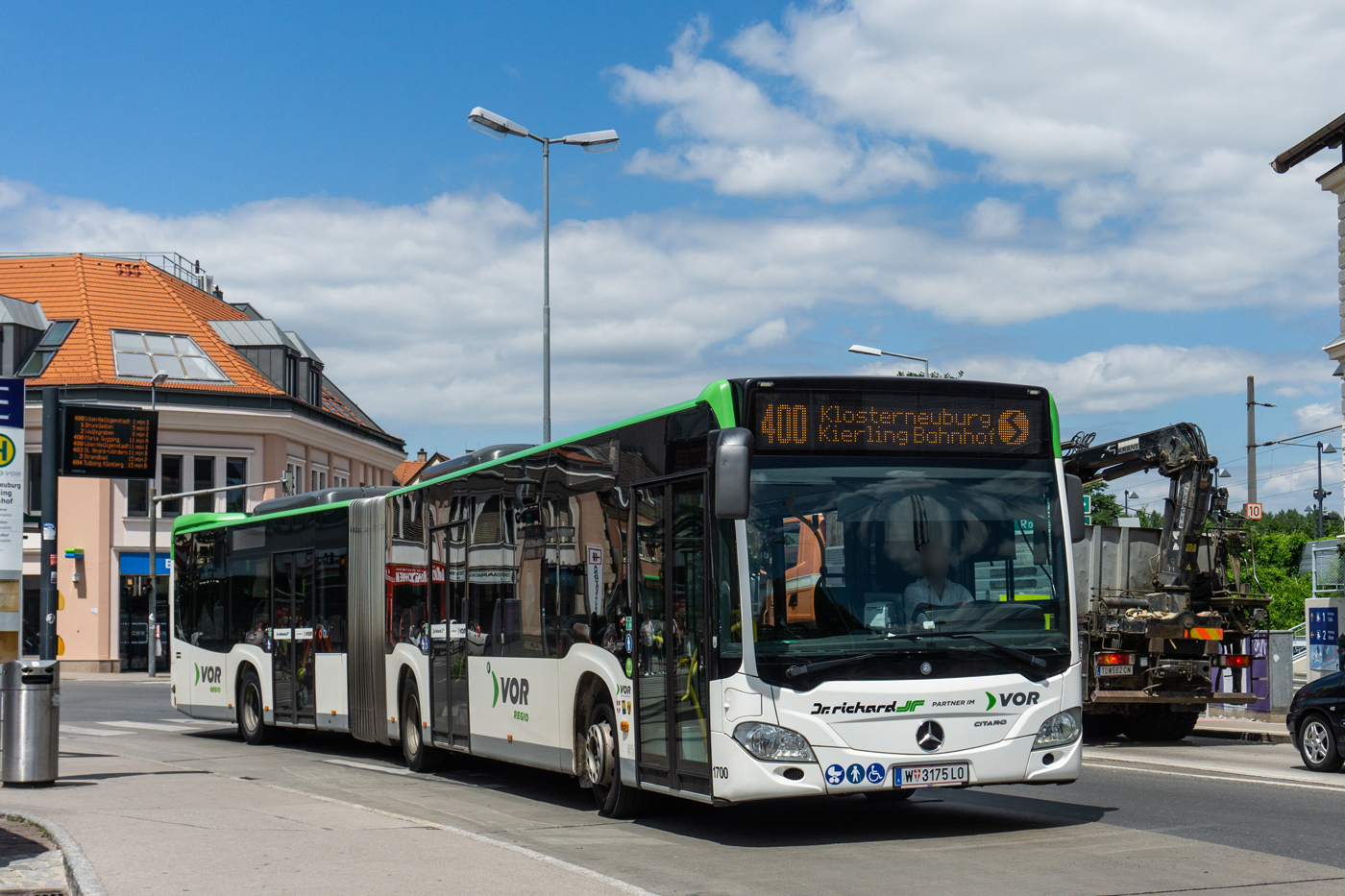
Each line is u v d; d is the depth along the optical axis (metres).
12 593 15.17
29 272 56.94
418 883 8.06
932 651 9.71
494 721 14.05
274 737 21.00
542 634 12.95
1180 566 19.17
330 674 18.80
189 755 19.14
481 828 11.20
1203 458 19.16
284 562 20.39
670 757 10.44
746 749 9.44
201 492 45.88
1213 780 13.91
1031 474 10.32
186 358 54.31
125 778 14.49
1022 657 9.88
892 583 9.80
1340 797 12.36
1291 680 22.59
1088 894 7.86
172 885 8.00
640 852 9.72
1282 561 52.53
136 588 51.75
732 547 9.66
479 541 14.55
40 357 52.47
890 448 10.02
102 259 58.28
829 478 9.85
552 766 12.70
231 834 10.02
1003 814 11.40
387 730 17.05
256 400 53.53
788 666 9.48
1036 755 9.84
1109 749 18.09
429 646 15.83
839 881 8.45
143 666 51.62
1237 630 19.27
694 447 10.21
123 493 51.62
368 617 17.70
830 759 9.43
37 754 13.52
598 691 11.90
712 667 9.73
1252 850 9.40
